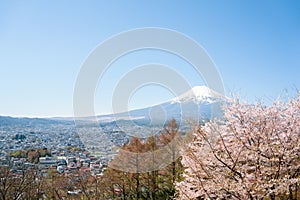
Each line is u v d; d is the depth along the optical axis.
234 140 8.64
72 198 20.62
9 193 19.62
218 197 8.23
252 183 7.65
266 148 7.98
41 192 21.17
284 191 7.96
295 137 8.34
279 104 9.05
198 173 8.60
